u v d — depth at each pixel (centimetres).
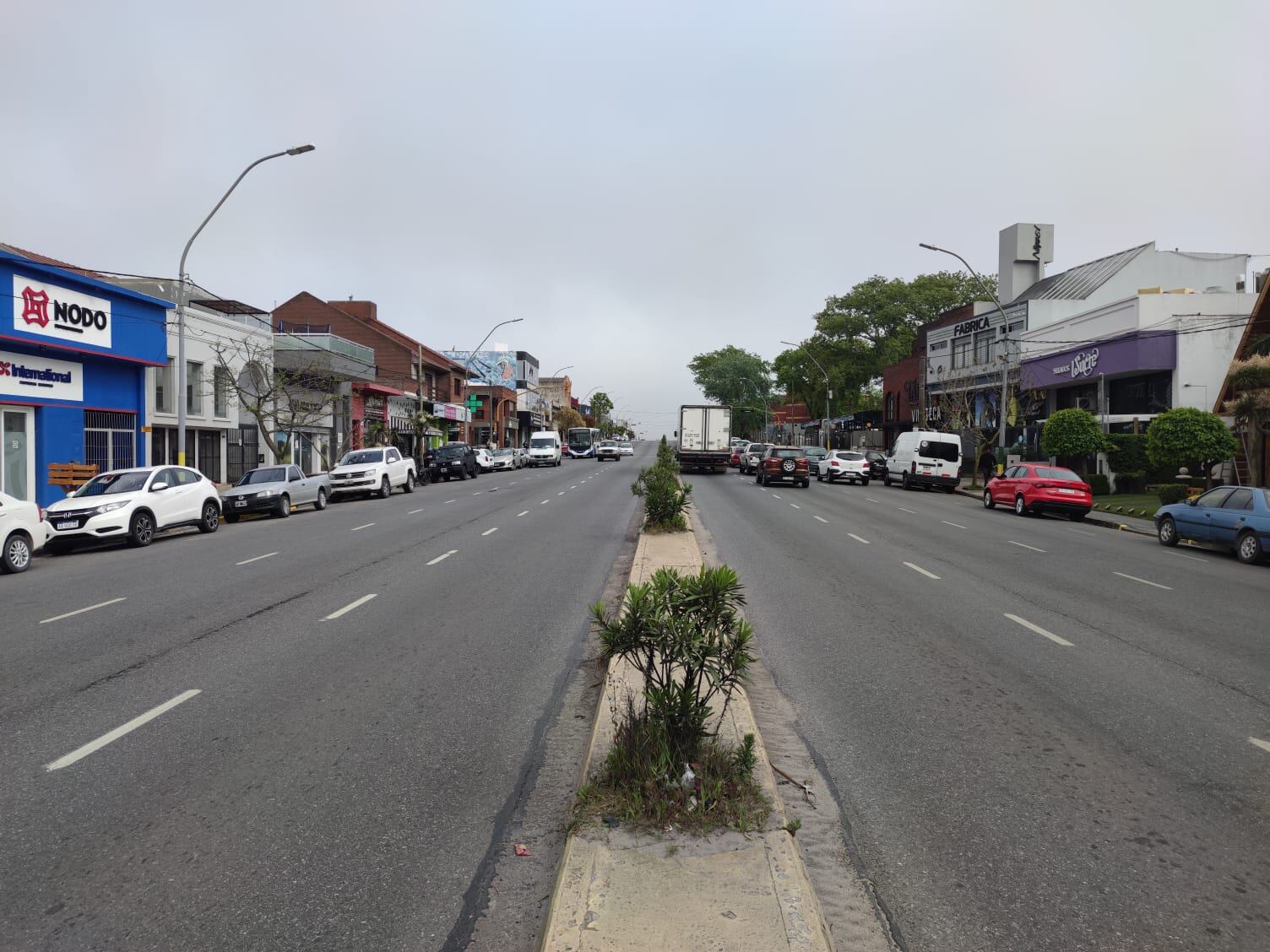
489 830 444
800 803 473
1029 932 351
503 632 896
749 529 1945
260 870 401
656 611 452
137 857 412
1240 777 515
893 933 350
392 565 1377
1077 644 858
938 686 703
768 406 10900
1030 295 4706
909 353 6512
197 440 3012
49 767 525
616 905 344
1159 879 395
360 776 513
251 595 1115
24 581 1305
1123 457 3117
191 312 2944
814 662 779
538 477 4544
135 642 852
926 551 1585
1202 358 3145
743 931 327
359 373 4575
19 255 2258
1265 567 1538
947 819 455
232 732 589
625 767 450
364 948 340
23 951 337
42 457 2230
